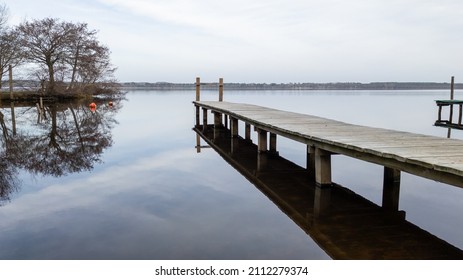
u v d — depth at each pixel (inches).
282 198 196.2
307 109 866.1
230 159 301.0
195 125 558.9
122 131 477.4
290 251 132.6
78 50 1005.8
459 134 469.7
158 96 1852.9
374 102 1235.9
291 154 323.9
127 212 174.1
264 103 1125.7
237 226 156.6
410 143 170.4
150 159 303.0
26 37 936.9
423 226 158.2
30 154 316.8
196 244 138.5
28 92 962.7
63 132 456.4
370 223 161.3
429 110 881.5
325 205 184.5
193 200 192.9
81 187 216.5
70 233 149.3
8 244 139.5
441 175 126.0
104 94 1202.6
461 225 160.2
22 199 193.6
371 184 230.2
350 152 171.8
